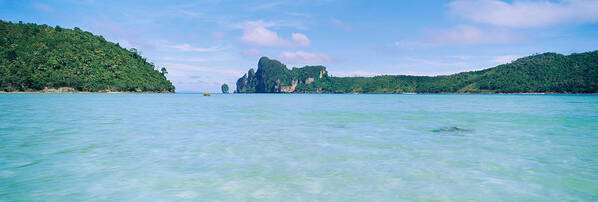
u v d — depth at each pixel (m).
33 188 6.04
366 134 13.48
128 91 154.62
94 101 50.28
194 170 7.46
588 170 7.44
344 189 6.14
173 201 5.47
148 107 34.66
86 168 7.52
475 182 6.54
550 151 9.75
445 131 14.55
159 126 16.17
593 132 14.26
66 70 136.38
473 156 9.01
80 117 20.86
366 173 7.24
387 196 5.73
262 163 8.18
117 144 10.73
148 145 10.60
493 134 13.55
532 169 7.56
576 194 5.77
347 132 14.16
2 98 58.09
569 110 31.30
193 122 18.33
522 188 6.14
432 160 8.52
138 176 6.92
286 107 37.31
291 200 5.53
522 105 43.28
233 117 22.03
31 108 29.41
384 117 22.45
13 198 5.50
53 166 7.65
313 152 9.59
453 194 5.82
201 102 53.22
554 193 5.84
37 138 11.80
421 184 6.43
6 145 10.30
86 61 152.62
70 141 11.23
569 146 10.59
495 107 38.16
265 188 6.20
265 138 12.30
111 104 40.91
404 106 40.94
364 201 5.48
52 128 14.80
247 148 10.21
